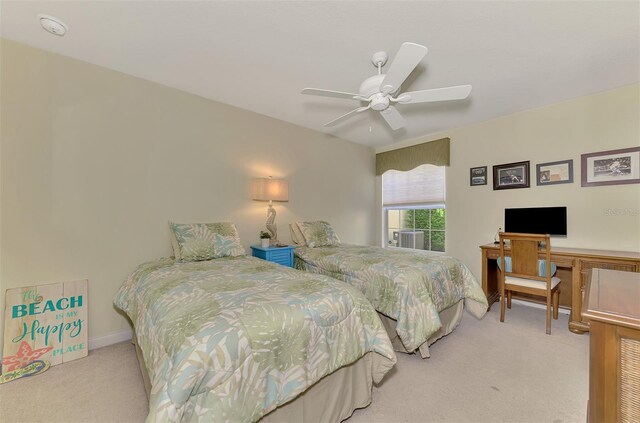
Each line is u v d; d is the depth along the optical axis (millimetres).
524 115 3207
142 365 1695
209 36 1896
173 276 1862
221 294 1450
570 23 1731
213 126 2955
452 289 2420
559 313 3004
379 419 1471
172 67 2307
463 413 1511
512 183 3291
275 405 1125
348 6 1604
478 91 2693
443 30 1804
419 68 2258
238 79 2504
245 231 3207
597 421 719
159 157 2600
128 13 1674
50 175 2066
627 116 2582
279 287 1579
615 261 2336
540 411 1519
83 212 2203
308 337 1267
